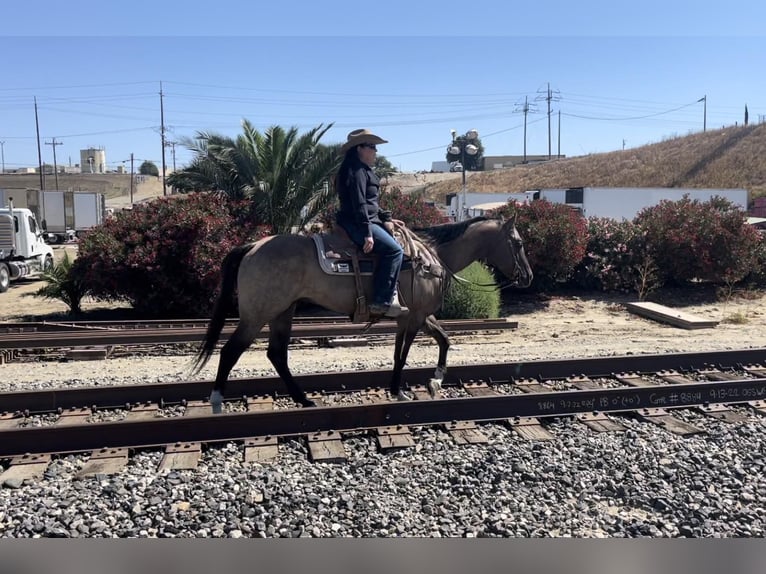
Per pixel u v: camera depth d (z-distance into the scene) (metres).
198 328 12.03
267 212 16.83
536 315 15.04
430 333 7.80
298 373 9.11
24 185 103.69
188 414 7.13
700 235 16.92
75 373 9.37
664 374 8.99
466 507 4.99
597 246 17.59
